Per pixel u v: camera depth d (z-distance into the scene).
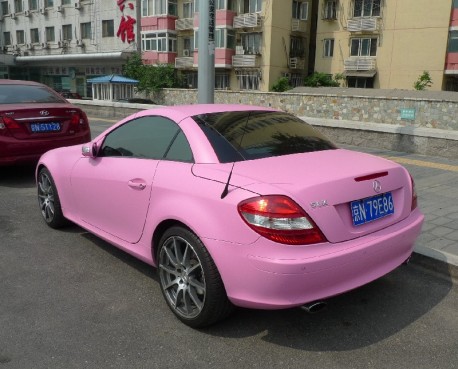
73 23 47.84
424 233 4.69
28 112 6.71
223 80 39.59
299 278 2.62
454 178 7.22
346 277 2.81
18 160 6.73
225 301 2.95
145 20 41.81
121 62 43.12
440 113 16.06
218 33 37.94
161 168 3.38
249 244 2.68
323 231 2.70
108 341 2.98
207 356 2.84
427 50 31.00
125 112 16.56
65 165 4.64
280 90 33.81
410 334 3.10
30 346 2.91
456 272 3.92
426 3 30.55
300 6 37.91
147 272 4.02
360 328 3.17
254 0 36.69
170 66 36.81
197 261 3.06
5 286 3.71
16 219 5.39
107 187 3.90
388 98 17.81
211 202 2.88
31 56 49.91
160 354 2.85
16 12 53.84
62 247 4.56
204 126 3.41
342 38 34.69
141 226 3.54
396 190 3.24
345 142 10.46
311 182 2.79
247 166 3.03
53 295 3.58
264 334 3.08
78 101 18.31
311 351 2.90
